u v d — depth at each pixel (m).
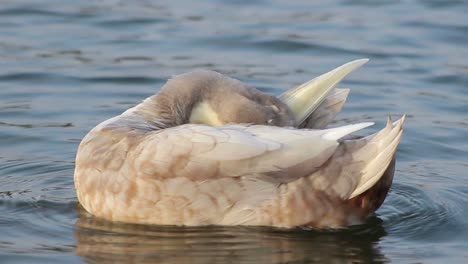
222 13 23.81
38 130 16.66
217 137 12.20
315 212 12.25
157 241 12.12
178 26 22.73
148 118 13.41
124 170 12.54
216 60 20.59
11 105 17.89
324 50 21.20
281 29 22.52
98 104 18.05
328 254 11.90
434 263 11.69
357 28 22.70
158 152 12.34
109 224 12.71
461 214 13.32
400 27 22.75
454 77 19.61
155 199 12.39
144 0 24.78
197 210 12.32
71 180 14.52
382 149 12.03
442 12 23.84
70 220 12.93
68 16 23.28
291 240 12.17
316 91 13.38
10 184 14.35
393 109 17.92
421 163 15.47
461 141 16.41
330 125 17.03
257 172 12.12
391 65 20.39
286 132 12.17
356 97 18.56
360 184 12.14
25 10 23.59
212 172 12.16
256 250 11.88
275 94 18.41
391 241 12.39
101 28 22.56
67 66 20.02
